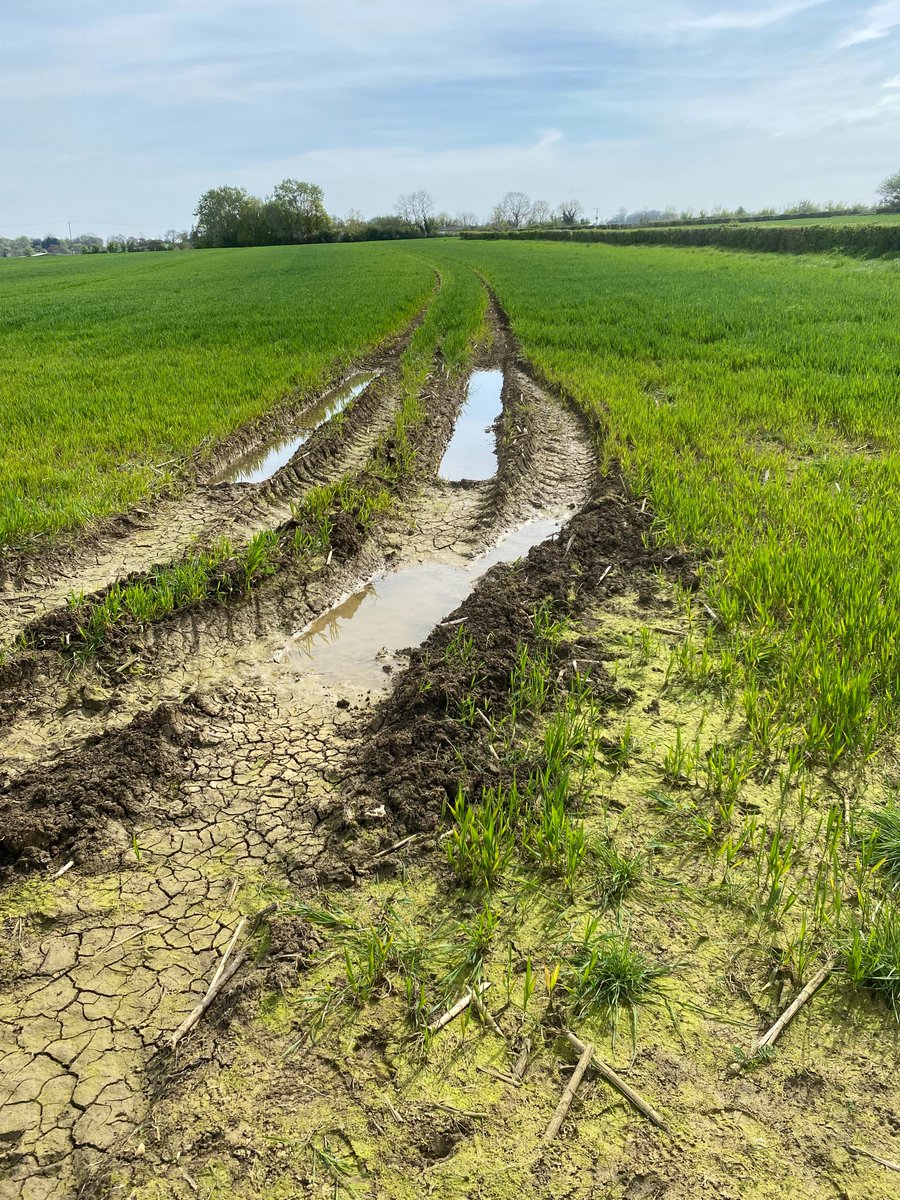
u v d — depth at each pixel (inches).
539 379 535.5
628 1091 98.2
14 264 2802.7
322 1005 110.8
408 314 829.2
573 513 325.4
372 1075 101.4
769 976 113.4
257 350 610.2
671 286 1030.4
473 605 223.9
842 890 127.4
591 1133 94.0
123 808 150.4
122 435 380.8
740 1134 93.3
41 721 184.5
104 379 511.8
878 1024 106.6
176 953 121.1
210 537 287.0
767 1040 103.9
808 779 152.1
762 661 191.9
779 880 129.6
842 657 182.2
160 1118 96.8
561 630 214.2
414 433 415.5
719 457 334.0
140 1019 110.5
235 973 117.3
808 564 225.1
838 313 708.0
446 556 290.4
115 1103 99.2
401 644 227.8
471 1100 98.0
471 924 123.5
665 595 233.3
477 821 140.2
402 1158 91.9
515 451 378.0
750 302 818.8
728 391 444.8
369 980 113.5
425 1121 95.7
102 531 288.0
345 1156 92.2
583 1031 106.7
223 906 129.7
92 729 181.9
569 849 134.3
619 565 252.5
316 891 132.0
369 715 186.9
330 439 395.9
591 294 967.0
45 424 400.8
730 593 226.7
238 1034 107.3
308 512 300.5
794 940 119.0
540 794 150.3
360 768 162.6
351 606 254.4
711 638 206.5
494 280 1221.7
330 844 142.4
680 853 136.6
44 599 244.8
